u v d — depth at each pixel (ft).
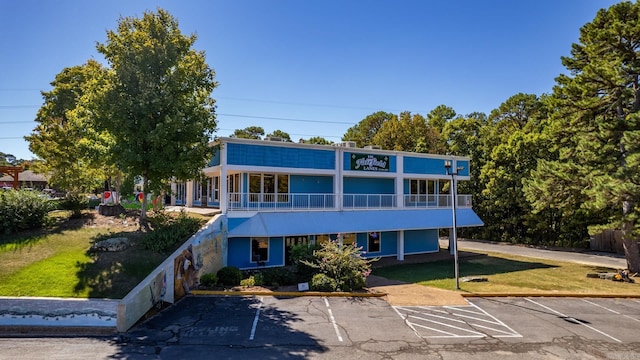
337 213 79.82
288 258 77.97
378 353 34.86
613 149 72.28
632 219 68.85
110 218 66.90
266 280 58.75
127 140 56.95
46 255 49.67
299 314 45.57
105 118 55.42
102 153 60.95
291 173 79.00
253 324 41.57
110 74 55.98
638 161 60.70
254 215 71.36
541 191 79.46
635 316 49.19
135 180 75.92
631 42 71.36
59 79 100.17
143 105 54.08
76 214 66.39
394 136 169.07
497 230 137.39
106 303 39.01
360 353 34.71
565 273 75.61
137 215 69.97
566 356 35.73
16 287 41.63
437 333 40.68
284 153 75.97
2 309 38.50
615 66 70.69
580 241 114.62
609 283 66.85
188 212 78.95
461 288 61.21
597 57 74.95
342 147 82.53
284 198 82.12
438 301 53.36
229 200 70.85
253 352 34.24
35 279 43.57
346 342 37.27
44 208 60.90
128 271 46.85
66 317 38.75
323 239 82.02
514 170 127.13
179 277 50.65
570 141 84.74
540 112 149.07
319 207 80.07
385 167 88.28
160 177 59.52
